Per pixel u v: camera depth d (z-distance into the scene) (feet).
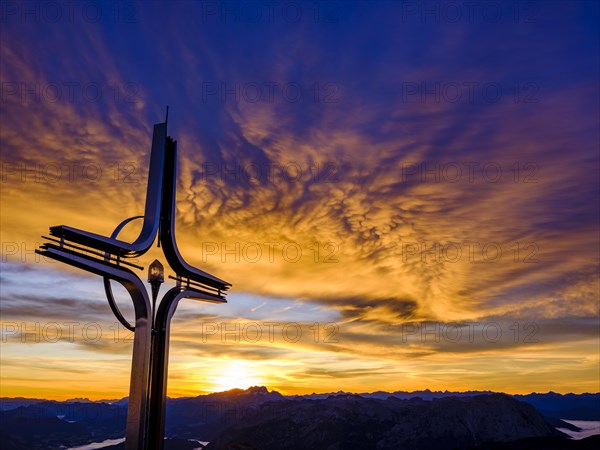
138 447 74.79
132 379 76.89
